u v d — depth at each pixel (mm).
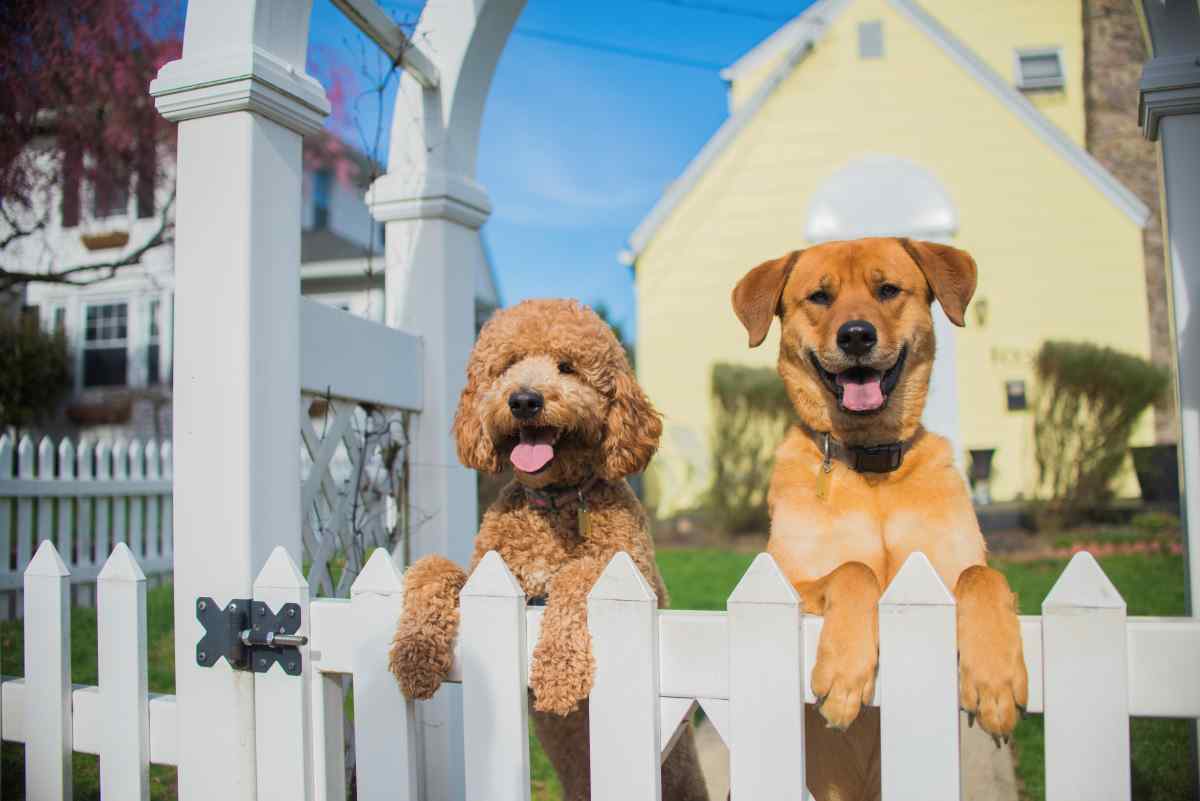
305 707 2104
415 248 3371
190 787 2199
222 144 2273
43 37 6066
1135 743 3764
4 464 6375
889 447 2551
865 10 12039
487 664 1861
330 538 2885
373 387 3000
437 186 3289
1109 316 11422
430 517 3289
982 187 11742
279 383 2322
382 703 2014
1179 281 2459
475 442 2574
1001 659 1580
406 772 1990
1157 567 7641
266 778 2125
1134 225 11359
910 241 2918
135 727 2234
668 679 1766
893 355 2611
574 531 2412
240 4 2270
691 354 12609
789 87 12328
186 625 2230
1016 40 13594
